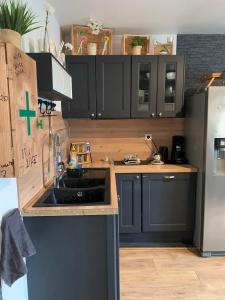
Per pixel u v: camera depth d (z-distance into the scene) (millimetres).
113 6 2303
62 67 1788
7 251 1162
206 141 2385
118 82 2775
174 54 3029
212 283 2127
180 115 2861
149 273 2268
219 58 3076
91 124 3176
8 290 1251
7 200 1259
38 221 1492
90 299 1554
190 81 3098
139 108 2836
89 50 2762
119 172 2701
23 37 1539
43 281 1539
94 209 1463
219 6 2291
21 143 1032
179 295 1979
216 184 2428
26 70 1105
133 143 3209
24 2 1598
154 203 2742
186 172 2662
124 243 2830
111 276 1520
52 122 2250
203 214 2494
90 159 3125
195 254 2598
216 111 2332
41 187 1910
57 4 2250
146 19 2598
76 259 1525
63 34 3006
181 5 2283
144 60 2744
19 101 1018
